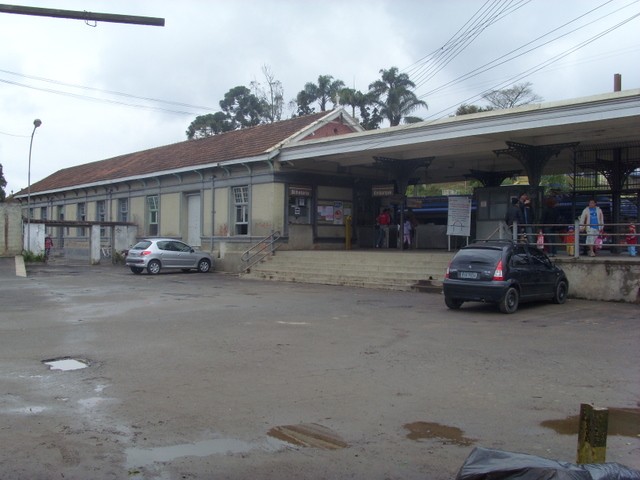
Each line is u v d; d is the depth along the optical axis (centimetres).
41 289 1900
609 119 1605
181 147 3750
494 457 357
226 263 2811
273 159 2644
